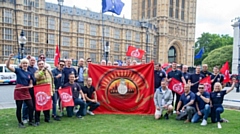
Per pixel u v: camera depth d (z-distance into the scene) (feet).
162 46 304.50
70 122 30.86
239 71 150.00
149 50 278.26
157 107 34.19
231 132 27.25
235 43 159.12
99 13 246.47
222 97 31.91
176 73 39.68
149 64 37.83
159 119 33.81
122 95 37.93
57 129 27.12
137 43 268.41
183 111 33.17
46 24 190.29
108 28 239.71
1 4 160.66
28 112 30.17
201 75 38.04
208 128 29.04
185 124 31.09
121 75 38.04
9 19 165.17
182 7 330.95
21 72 27.61
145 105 37.60
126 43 256.11
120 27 252.01
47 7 205.36
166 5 307.17
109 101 38.04
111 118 33.88
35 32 182.70
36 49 183.83
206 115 30.94
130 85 37.83
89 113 36.78
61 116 34.42
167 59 309.22
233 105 45.50
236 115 37.78
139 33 270.26
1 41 161.17
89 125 29.35
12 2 168.14
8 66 26.48
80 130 26.84
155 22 313.32
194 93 33.96
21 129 26.78
